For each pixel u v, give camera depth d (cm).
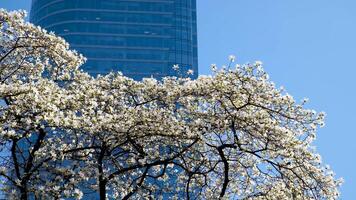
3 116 1717
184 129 1920
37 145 1952
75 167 2036
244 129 1992
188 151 2156
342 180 1934
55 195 1783
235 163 2211
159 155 2144
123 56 14512
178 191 2258
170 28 15125
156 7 15350
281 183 2030
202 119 1978
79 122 1867
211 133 2070
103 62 14350
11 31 2195
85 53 14388
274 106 1998
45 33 2253
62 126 1820
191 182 2278
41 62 2488
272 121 1905
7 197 1839
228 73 1959
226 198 1908
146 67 14475
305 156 1914
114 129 1922
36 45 2266
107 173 2070
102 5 15075
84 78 2412
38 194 1783
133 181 2152
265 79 1961
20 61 2386
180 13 15475
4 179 1916
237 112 1902
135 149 2275
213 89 1973
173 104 2192
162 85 2281
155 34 14962
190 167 2245
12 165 1933
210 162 2139
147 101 2209
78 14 14862
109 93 2305
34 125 1755
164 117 1958
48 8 15288
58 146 2203
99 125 1888
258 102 1994
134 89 2273
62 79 2388
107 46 14562
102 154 2003
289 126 2016
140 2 15300
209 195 2188
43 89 1831
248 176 2153
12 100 1897
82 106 1995
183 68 14688
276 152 1964
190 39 15238
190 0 15925
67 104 1905
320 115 1975
